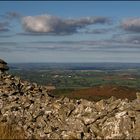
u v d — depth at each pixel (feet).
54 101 67.00
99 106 61.05
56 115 61.87
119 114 56.70
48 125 58.80
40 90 82.07
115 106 59.41
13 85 80.79
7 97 72.02
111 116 57.36
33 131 57.82
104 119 57.16
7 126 58.65
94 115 58.54
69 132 54.39
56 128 57.98
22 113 63.67
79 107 61.93
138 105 56.75
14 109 65.10
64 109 62.34
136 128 53.42
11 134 55.47
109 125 55.31
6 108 65.67
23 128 58.18
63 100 66.64
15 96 71.97
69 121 58.80
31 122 60.29
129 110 57.26
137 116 55.31
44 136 55.57
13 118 61.57
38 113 62.49
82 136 53.67
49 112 62.95
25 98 70.44
